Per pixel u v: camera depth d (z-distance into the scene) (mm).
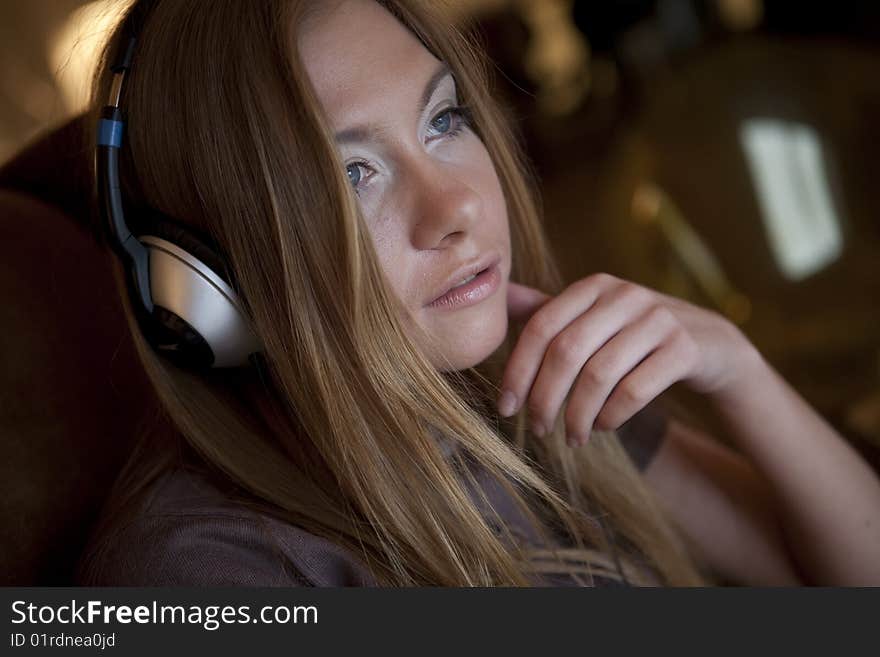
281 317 712
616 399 773
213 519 711
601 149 3428
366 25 716
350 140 702
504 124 947
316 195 683
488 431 754
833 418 1415
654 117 2244
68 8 1944
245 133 690
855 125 2062
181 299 698
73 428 825
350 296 685
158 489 747
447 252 718
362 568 739
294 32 685
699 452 1046
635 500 965
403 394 709
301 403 728
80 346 861
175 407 760
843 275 2008
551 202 3342
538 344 767
